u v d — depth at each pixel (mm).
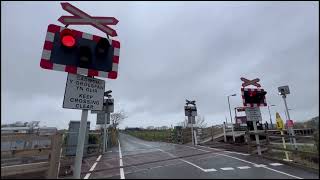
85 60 7883
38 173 8109
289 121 14453
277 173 9453
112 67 8523
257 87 14578
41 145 9516
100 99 8453
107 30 8617
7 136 7879
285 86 14570
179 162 12344
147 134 56438
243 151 15812
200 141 27547
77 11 8250
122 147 25641
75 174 7676
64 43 7539
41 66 7504
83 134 8000
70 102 7871
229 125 32719
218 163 11750
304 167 10180
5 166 7938
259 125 27625
